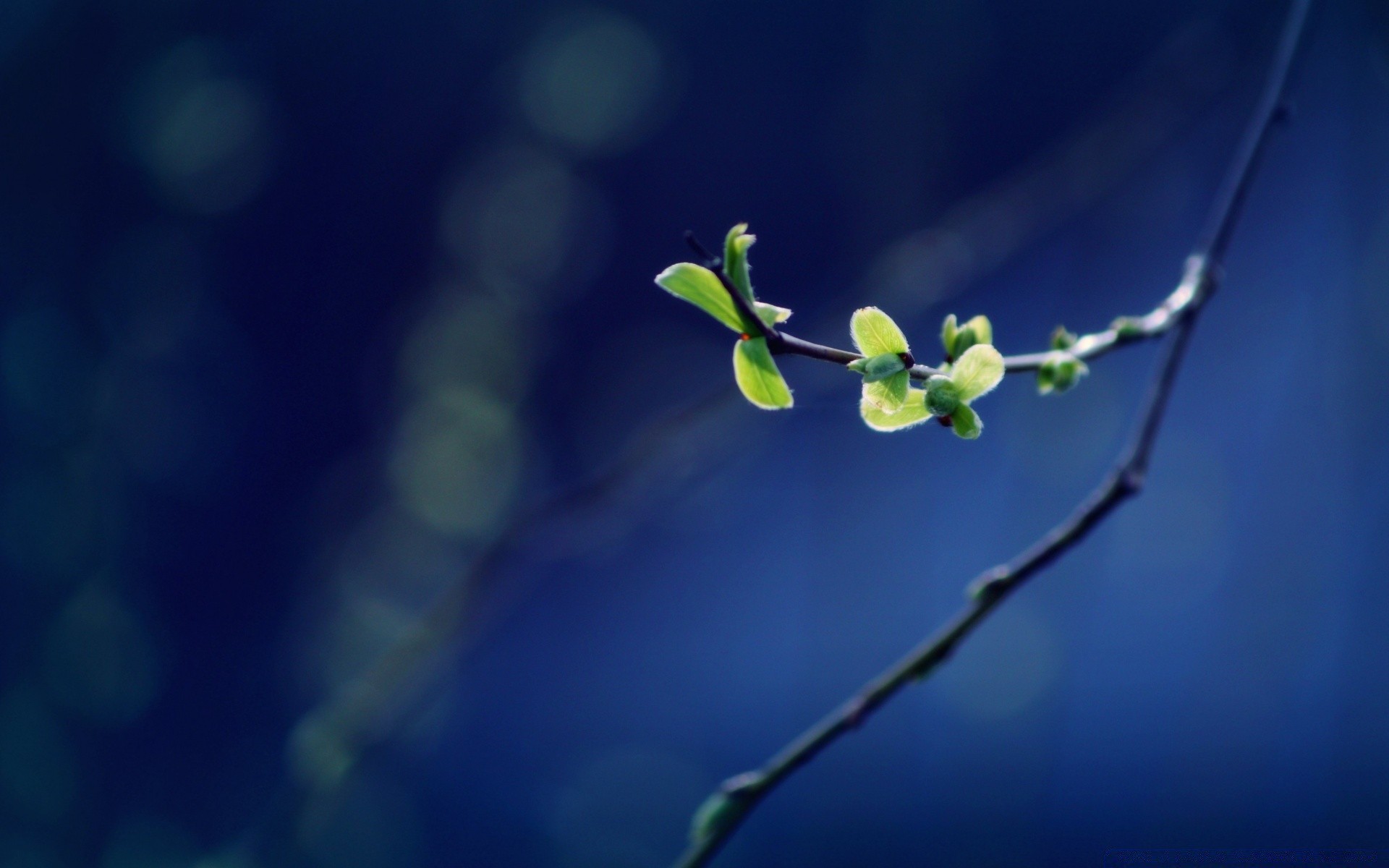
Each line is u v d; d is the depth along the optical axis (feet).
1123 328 2.22
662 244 10.85
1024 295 8.96
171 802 7.07
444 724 7.65
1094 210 4.43
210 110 6.21
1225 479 7.70
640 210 10.74
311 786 3.26
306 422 9.43
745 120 10.96
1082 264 5.83
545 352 5.68
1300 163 8.29
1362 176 4.61
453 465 5.21
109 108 6.23
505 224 5.56
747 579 10.91
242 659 8.41
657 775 9.33
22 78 6.26
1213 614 8.35
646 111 5.91
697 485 4.12
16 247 6.29
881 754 7.08
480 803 9.45
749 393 2.03
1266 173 8.43
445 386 5.31
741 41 10.77
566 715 10.36
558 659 10.89
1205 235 2.37
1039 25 9.91
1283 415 7.88
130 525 6.65
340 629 5.65
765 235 11.30
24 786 6.05
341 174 8.98
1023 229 3.57
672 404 9.59
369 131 8.87
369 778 5.97
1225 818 7.82
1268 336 8.32
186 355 7.02
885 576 5.58
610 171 10.55
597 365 9.71
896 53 4.09
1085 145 3.57
